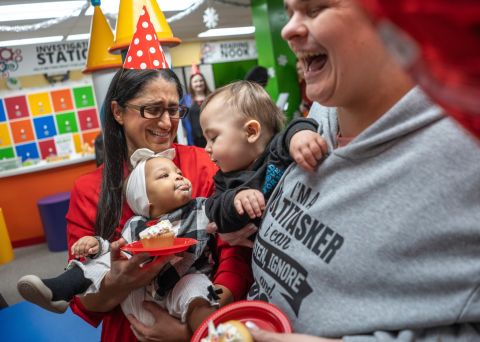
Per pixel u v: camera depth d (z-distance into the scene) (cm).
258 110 123
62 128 716
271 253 89
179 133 294
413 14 25
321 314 74
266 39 571
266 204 106
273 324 78
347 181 79
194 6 560
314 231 80
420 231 66
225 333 70
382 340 66
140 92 129
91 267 119
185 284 116
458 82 25
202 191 143
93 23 265
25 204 625
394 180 71
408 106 71
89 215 138
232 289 120
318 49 70
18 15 546
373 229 71
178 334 112
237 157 122
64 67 711
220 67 1002
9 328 237
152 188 122
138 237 120
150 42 135
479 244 64
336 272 73
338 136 90
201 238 123
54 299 113
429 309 65
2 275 480
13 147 686
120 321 132
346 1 64
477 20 23
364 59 68
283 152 106
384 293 69
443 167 66
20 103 686
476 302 63
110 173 134
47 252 568
